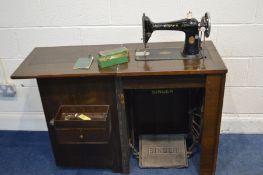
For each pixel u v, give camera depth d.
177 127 2.18
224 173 1.95
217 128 1.74
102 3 1.99
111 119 1.81
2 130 2.47
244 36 2.02
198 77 1.62
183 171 1.97
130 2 1.97
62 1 2.00
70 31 2.09
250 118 2.27
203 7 1.96
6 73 2.27
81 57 1.81
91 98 1.75
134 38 2.09
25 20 2.07
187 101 2.07
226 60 2.11
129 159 2.02
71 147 1.93
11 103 2.37
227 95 2.22
